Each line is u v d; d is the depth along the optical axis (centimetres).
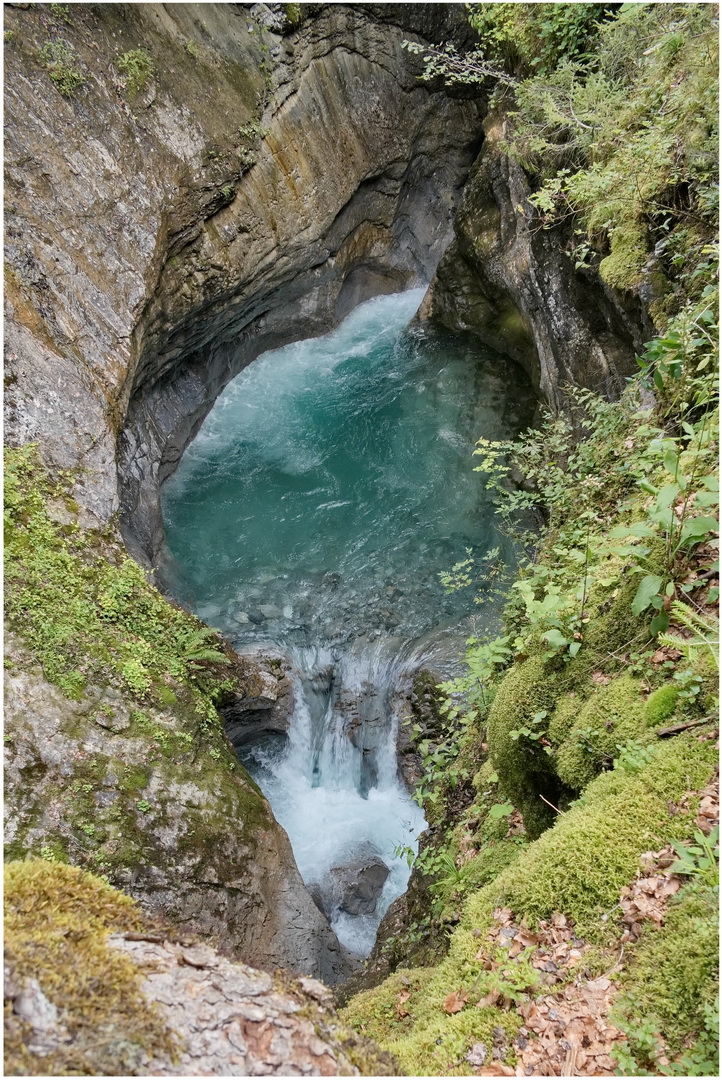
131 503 706
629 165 546
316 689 752
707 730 298
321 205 947
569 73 672
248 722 684
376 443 966
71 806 439
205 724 554
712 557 335
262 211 852
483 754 503
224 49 784
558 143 705
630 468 463
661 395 461
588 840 292
